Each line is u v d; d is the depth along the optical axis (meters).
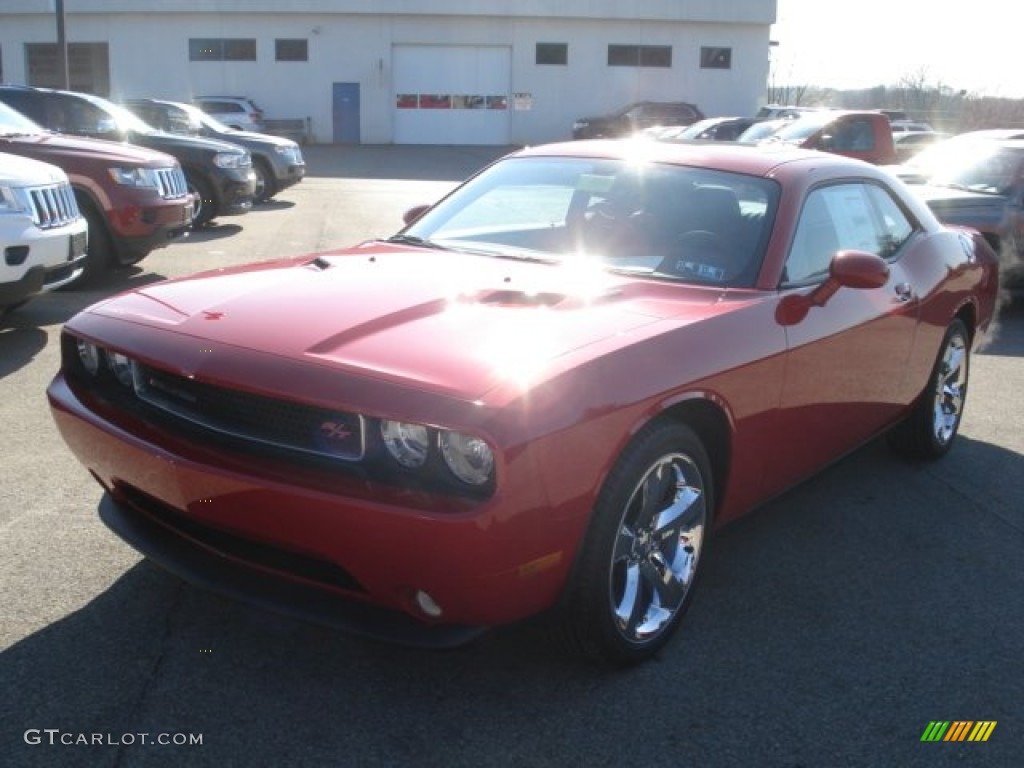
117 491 3.26
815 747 2.82
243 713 2.86
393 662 3.15
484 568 2.58
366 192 20.33
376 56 38.47
